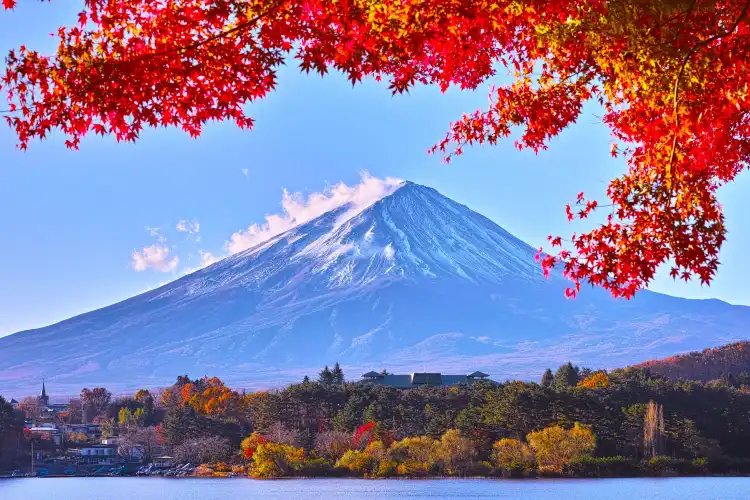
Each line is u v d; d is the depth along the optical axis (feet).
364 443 483.92
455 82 60.90
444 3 52.11
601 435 455.22
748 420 483.10
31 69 53.16
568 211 62.54
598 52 57.57
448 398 542.16
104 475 593.83
